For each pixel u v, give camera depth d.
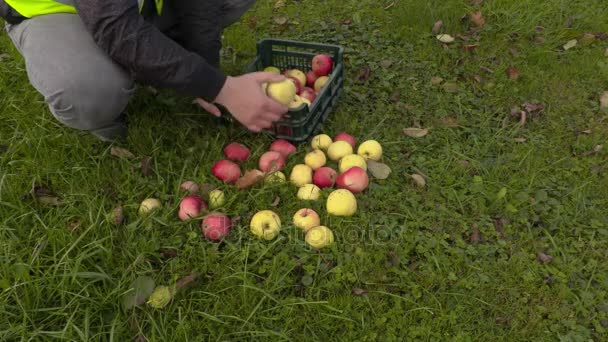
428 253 2.19
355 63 3.35
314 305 2.01
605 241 2.25
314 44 2.98
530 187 2.49
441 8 3.69
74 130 2.76
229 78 2.17
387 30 3.64
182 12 2.50
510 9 3.66
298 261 2.15
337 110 2.97
